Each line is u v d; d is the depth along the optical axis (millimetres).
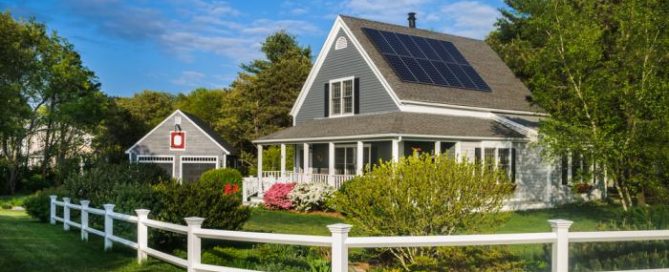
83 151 45469
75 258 10969
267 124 47719
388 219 9789
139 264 10367
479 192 9742
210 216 12469
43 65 39500
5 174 38938
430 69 27188
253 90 48375
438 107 25359
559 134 19422
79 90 42062
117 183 15641
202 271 8414
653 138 17750
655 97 17641
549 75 20188
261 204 24406
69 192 17281
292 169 36031
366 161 25969
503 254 9133
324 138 24328
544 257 10188
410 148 24703
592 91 18641
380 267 9969
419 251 9555
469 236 6836
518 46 36875
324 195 22062
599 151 18359
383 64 25797
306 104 29953
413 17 31906
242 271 7926
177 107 64312
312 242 6953
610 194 30312
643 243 9148
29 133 40000
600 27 22453
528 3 21781
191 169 39094
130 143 52375
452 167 9734
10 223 17750
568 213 22141
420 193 9398
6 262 10102
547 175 25266
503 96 28484
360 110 26578
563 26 20062
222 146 38406
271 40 57656
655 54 18625
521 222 18797
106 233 12086
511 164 24266
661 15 18781
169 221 12336
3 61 37062
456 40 32406
